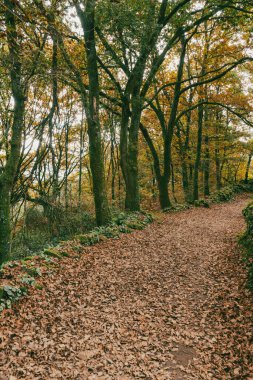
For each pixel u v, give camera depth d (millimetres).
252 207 16031
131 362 5414
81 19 13383
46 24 8805
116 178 33656
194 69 28703
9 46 8820
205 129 30953
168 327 6617
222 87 28891
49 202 12859
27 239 13133
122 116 18531
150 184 36094
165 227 16672
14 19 8875
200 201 25812
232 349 5762
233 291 8125
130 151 18578
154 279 9203
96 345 5801
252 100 26203
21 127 9891
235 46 22797
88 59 14109
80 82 12773
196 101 30078
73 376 4918
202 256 11508
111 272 9422
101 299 7680
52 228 13922
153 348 5875
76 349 5629
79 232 14516
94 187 14734
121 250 11633
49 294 7469
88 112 14125
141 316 6996
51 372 4926
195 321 6883
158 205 29344
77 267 9391
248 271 8961
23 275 7773
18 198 11391
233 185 39250
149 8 15125
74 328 6305
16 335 5730
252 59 20000
